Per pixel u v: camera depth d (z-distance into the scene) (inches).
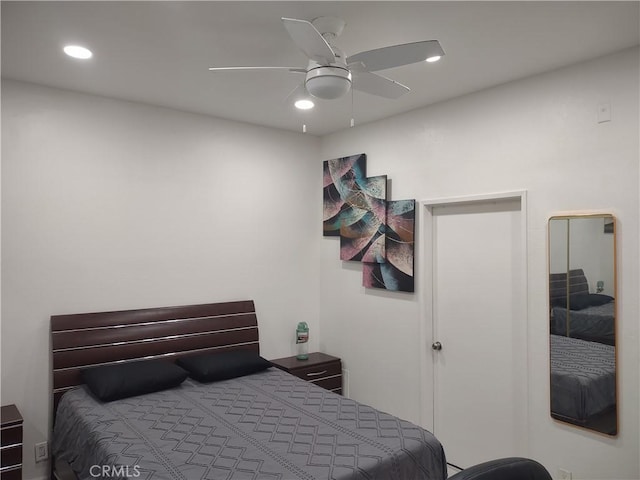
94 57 103.8
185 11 83.0
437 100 133.9
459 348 134.3
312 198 178.5
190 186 147.8
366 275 158.1
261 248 164.2
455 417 135.0
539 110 112.3
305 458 82.4
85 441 95.3
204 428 95.4
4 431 103.4
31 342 119.7
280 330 168.9
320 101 135.1
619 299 97.7
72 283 126.0
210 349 146.8
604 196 100.6
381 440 90.0
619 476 97.7
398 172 148.6
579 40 93.8
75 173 126.7
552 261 108.7
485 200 123.6
